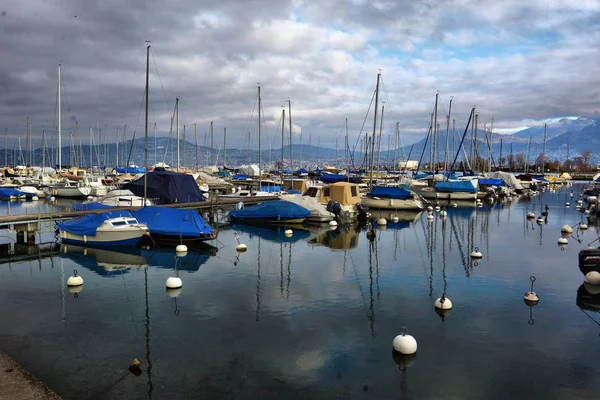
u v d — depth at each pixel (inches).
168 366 485.4
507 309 679.7
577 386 454.9
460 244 1240.8
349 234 1421.0
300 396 429.4
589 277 805.9
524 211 2090.3
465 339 565.6
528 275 885.8
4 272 898.7
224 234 1396.4
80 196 2496.3
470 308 683.4
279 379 460.8
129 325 605.3
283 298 728.3
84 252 1092.5
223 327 599.8
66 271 908.0
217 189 2918.3
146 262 992.2
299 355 515.8
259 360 502.3
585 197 2647.6
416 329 597.9
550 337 574.6
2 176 3602.4
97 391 432.5
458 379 465.7
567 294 758.5
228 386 445.4
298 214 1546.5
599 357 518.6
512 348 540.4
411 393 438.3
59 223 1230.3
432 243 1256.8
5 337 562.6
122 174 3494.1
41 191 2605.8
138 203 1595.7
